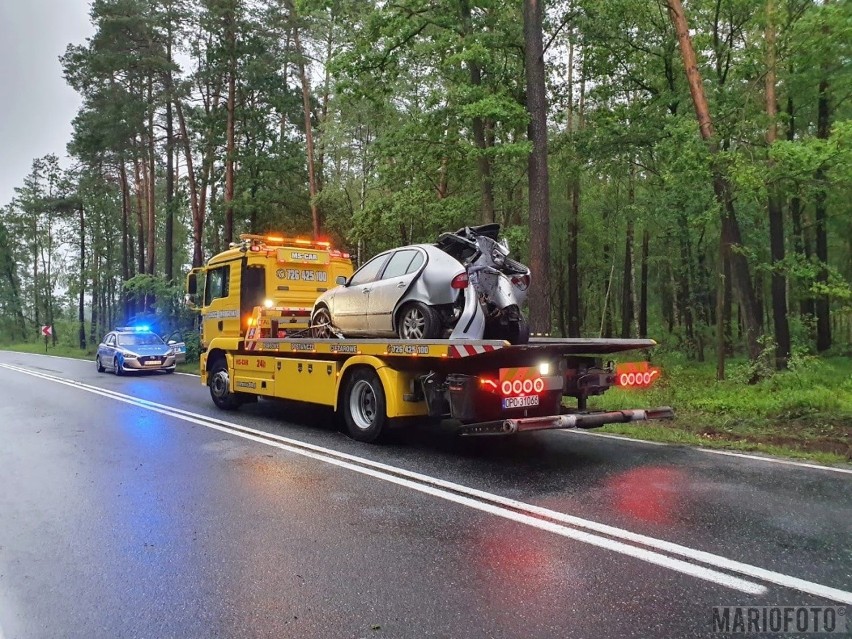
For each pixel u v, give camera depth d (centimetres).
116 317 5669
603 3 1495
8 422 1007
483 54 1341
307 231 2770
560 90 1830
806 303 2245
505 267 777
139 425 953
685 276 2417
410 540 433
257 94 2822
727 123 1262
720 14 1605
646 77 1781
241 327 1052
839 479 586
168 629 313
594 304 3231
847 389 1079
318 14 1716
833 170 1112
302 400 895
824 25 1213
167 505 527
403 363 745
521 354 653
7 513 511
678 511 488
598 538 429
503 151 1305
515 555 402
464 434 655
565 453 718
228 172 2648
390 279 807
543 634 300
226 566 393
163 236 5234
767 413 915
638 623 310
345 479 604
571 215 2395
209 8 2483
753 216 1975
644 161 1867
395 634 303
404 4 1500
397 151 1634
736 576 364
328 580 369
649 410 710
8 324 6975
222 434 864
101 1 2828
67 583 371
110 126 3036
